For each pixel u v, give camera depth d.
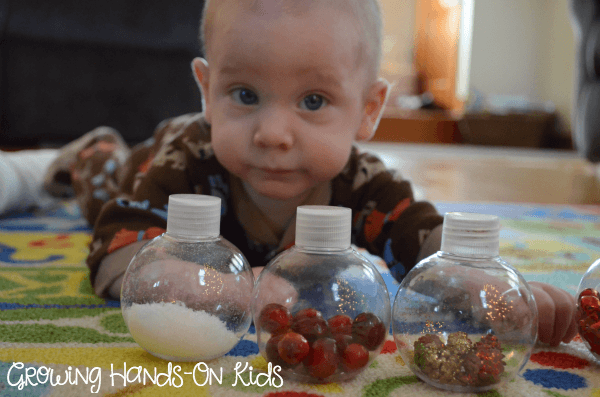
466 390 0.45
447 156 4.51
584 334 0.52
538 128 5.49
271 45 0.56
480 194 2.08
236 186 0.77
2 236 1.08
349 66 0.60
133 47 2.10
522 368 0.47
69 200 1.56
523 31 5.83
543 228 1.35
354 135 0.67
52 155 1.47
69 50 2.10
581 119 2.60
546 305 0.54
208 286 0.48
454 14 5.88
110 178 1.20
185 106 2.16
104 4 2.06
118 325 0.58
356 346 0.44
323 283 0.45
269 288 0.46
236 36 0.57
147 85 2.14
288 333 0.44
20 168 1.31
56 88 2.12
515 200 1.95
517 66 5.87
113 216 0.71
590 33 2.53
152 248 0.50
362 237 0.81
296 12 0.57
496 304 0.45
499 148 5.49
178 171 0.76
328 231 0.46
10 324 0.57
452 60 5.92
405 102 6.04
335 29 0.58
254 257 0.81
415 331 0.46
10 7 2.04
